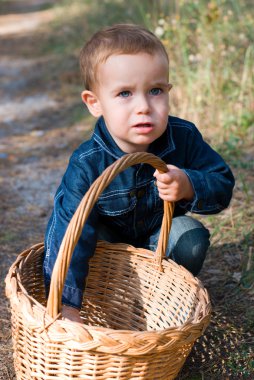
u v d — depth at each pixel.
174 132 2.46
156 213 2.51
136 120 2.18
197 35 5.20
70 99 6.56
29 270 2.39
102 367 1.89
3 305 2.80
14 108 6.48
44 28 11.16
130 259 2.51
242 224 3.32
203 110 4.76
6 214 3.89
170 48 5.06
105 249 2.54
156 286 2.43
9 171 4.67
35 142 5.33
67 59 8.18
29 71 8.03
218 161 2.48
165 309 2.36
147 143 2.23
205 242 2.51
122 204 2.42
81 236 2.28
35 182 4.43
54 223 2.34
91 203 1.90
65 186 2.41
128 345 1.84
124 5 8.12
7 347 2.49
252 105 4.68
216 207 2.40
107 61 2.18
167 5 5.98
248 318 2.56
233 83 4.88
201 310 2.05
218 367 2.30
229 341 2.44
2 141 5.43
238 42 5.29
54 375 1.95
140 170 2.35
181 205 2.43
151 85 2.18
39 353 1.95
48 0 17.83
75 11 11.29
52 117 6.05
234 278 2.87
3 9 16.61
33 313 1.93
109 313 2.54
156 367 1.95
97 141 2.38
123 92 2.19
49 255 2.30
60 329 1.87
